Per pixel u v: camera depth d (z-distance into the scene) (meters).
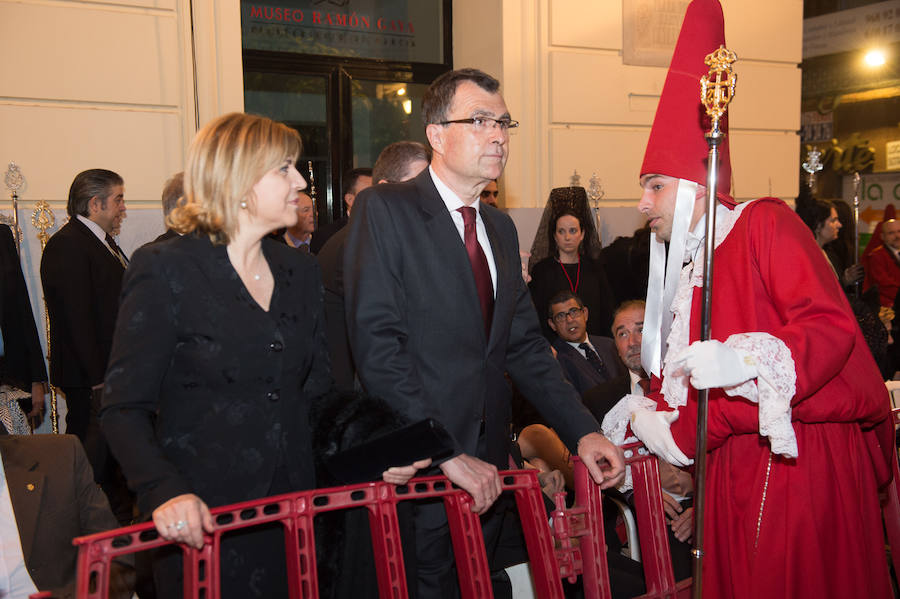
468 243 1.93
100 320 3.77
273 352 1.60
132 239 4.53
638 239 5.01
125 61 4.49
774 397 1.48
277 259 1.70
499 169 1.90
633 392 3.00
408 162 2.58
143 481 1.36
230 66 4.76
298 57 5.45
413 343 1.84
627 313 2.96
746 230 1.69
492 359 1.92
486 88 1.89
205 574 1.37
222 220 1.55
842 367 1.57
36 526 1.88
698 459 1.58
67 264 3.72
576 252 4.78
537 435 2.98
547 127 5.64
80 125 4.42
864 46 10.27
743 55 6.34
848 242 5.78
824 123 11.01
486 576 1.64
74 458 1.99
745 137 6.43
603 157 5.81
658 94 5.93
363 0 5.66
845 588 1.66
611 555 2.46
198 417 1.54
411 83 5.86
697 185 1.80
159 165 4.61
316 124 5.57
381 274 1.80
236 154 1.54
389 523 1.55
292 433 1.64
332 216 5.66
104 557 1.25
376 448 1.54
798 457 1.66
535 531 1.70
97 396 3.70
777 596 1.66
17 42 4.26
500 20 5.46
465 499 1.65
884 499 2.06
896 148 10.13
